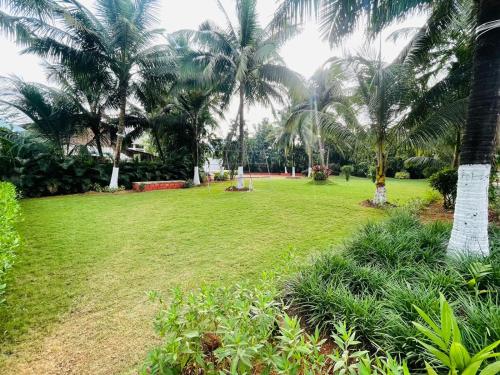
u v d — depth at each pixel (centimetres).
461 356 87
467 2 468
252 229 517
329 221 581
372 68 678
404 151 739
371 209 707
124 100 1104
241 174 1147
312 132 1009
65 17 825
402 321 166
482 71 279
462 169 298
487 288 212
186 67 989
